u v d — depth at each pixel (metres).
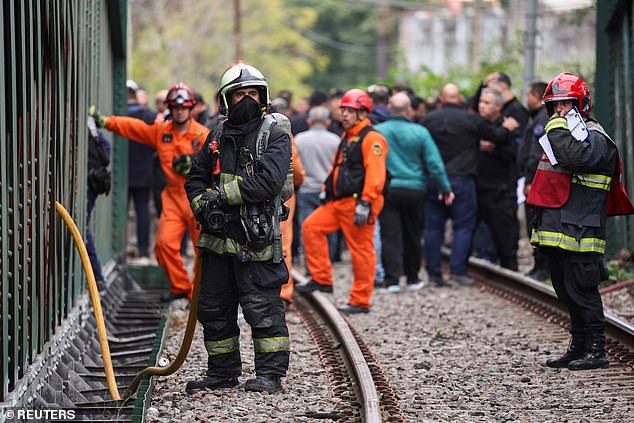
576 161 19.88
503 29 122.06
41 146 18.31
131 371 21.66
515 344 23.86
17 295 15.80
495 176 33.91
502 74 34.72
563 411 17.61
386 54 158.25
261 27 121.69
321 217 29.53
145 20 103.50
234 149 17.98
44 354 18.11
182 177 28.02
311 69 148.12
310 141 37.59
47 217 19.03
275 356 18.53
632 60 33.00
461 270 34.06
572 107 20.19
